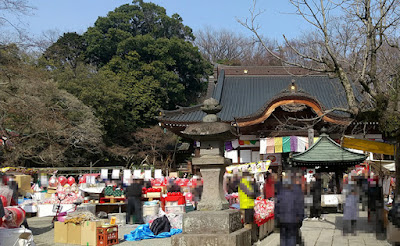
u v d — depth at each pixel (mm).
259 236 11141
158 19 58500
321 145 16203
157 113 47562
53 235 13289
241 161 28625
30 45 20750
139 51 51188
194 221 8375
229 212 8508
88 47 53062
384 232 10977
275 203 7586
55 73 42344
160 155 45000
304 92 26016
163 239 12195
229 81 37469
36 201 18484
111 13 54844
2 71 22109
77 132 32250
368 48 10539
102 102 42094
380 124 10680
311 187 14273
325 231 12461
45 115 27625
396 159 10727
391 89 11531
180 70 55031
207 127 8898
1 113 25734
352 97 10586
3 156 26938
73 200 16766
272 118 28047
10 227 9281
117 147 43062
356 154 15664
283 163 27406
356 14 10906
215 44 67500
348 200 11555
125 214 15391
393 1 10250
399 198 9555
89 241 11227
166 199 15359
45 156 29781
